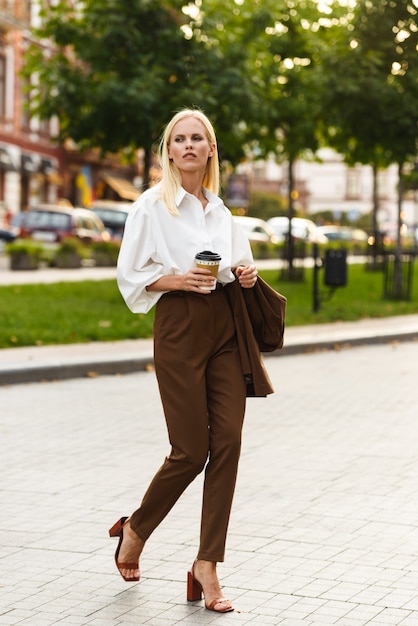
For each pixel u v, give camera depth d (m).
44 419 10.66
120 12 20.47
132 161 22.98
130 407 11.38
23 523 7.04
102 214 43.56
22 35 51.34
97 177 61.88
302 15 26.66
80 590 5.73
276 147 28.33
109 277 30.31
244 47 21.62
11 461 8.83
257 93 22.12
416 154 23.00
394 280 24.70
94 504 7.51
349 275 31.55
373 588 5.71
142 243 5.41
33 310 19.25
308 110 26.27
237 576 5.92
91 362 13.54
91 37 20.75
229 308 5.49
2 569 6.09
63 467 8.62
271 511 7.27
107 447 9.38
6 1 48.75
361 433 9.94
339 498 7.60
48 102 20.86
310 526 6.91
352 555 6.29
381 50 22.53
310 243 47.38
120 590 5.73
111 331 16.58
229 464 5.40
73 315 18.75
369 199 97.56
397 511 7.25
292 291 25.34
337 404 11.53
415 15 22.33
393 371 14.20
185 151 5.44
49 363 13.19
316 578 5.88
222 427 5.39
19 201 52.69
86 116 20.58
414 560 6.20
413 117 22.30
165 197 5.45
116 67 20.66
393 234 64.88
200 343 5.39
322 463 8.70
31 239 36.75
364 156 25.86
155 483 5.50
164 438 9.77
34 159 53.50
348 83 22.05
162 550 6.41
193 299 5.38
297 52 26.88
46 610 5.43
